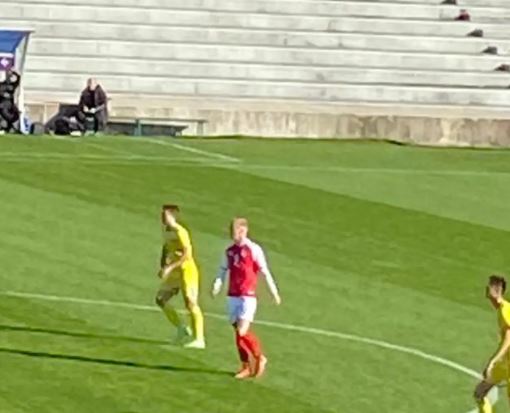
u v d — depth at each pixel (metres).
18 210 35.66
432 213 38.72
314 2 60.12
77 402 22.17
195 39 57.78
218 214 37.03
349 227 36.56
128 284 29.66
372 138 51.06
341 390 23.77
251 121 50.62
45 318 26.81
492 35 60.81
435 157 47.69
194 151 45.66
